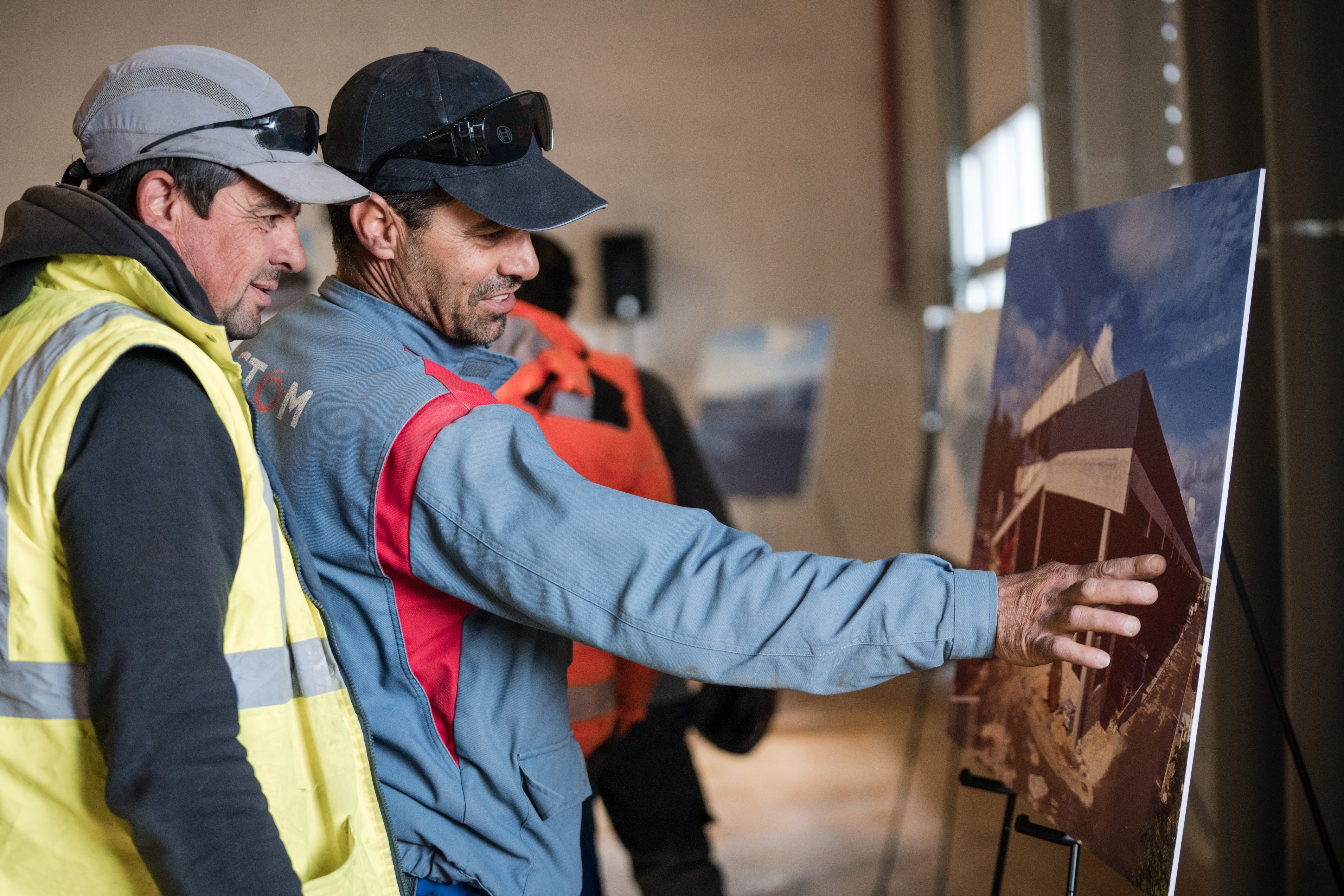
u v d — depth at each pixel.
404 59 1.11
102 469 0.75
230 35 5.02
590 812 1.61
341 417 1.03
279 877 0.76
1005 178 4.39
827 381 5.02
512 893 1.08
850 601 0.90
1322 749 1.67
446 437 0.98
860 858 2.82
